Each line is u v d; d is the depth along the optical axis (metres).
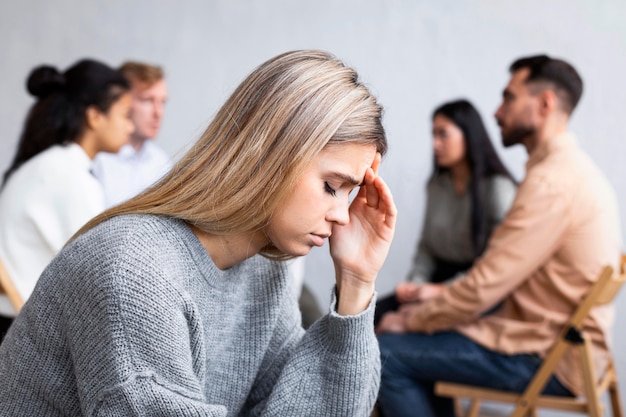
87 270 1.02
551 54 3.56
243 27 3.83
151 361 1.00
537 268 2.25
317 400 1.18
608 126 3.50
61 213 2.02
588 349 2.12
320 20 3.78
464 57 3.68
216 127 1.06
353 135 1.03
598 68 3.51
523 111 2.43
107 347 1.00
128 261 1.01
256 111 1.03
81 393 1.03
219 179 1.04
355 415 1.19
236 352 1.25
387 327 2.43
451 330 2.33
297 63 1.05
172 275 1.05
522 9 3.59
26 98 3.92
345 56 3.77
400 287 2.84
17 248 2.01
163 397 0.99
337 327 1.17
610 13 3.48
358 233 1.19
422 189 3.72
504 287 2.24
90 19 3.89
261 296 1.26
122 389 0.98
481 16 3.64
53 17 3.90
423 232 3.15
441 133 2.96
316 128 1.01
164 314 1.00
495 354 2.24
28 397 1.09
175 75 3.88
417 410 2.30
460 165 3.00
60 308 1.05
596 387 2.12
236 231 1.07
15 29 3.92
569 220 2.21
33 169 2.06
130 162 3.07
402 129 3.74
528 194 2.23
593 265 2.20
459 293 2.27
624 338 3.32
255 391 1.31
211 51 3.85
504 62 3.63
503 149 3.62
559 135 2.39
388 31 3.73
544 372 2.16
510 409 3.15
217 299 1.15
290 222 1.05
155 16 3.87
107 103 2.20
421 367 2.28
